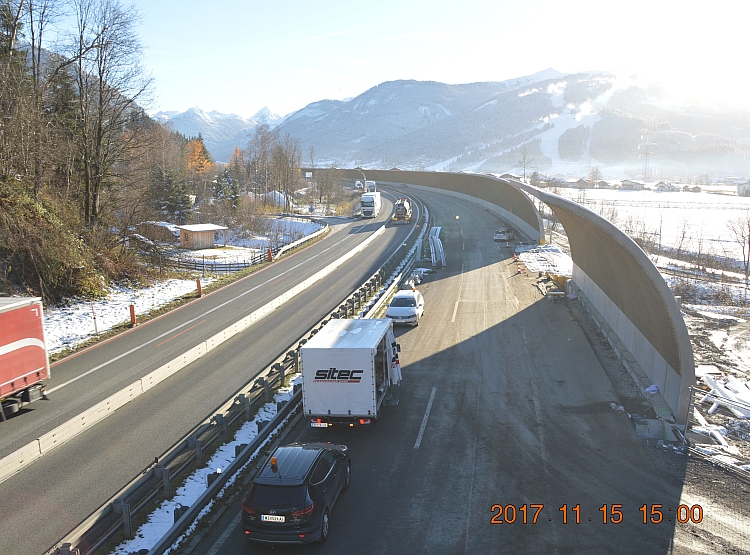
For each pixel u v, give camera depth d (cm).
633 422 1711
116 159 4753
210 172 13312
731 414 1756
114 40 4238
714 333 2731
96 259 3938
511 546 1105
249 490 1109
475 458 1495
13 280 3212
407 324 2950
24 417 1883
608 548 1091
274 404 1920
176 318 3259
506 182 6519
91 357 2542
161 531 1168
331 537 1150
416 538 1139
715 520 1183
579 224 2702
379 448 1574
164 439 1670
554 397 1933
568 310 3203
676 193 16088
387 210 10456
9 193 3294
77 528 1030
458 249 5866
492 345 2578
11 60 3744
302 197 13262
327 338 1772
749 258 4734
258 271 4819
